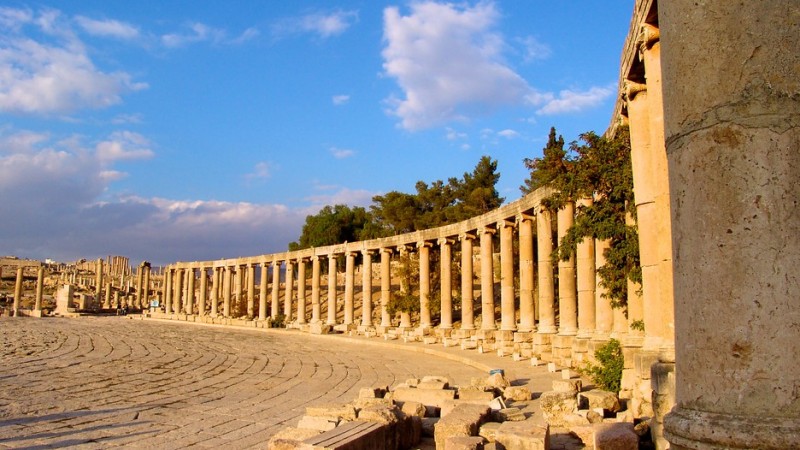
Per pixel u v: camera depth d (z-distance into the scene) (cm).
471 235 4228
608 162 2062
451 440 1159
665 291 1323
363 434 1157
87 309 8444
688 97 535
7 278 11606
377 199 8931
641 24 1405
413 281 5341
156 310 8419
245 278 9631
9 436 1460
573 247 2148
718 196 506
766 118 497
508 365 2875
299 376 2684
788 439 451
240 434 1506
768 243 485
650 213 1559
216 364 3119
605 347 1945
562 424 1480
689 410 514
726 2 522
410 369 2962
